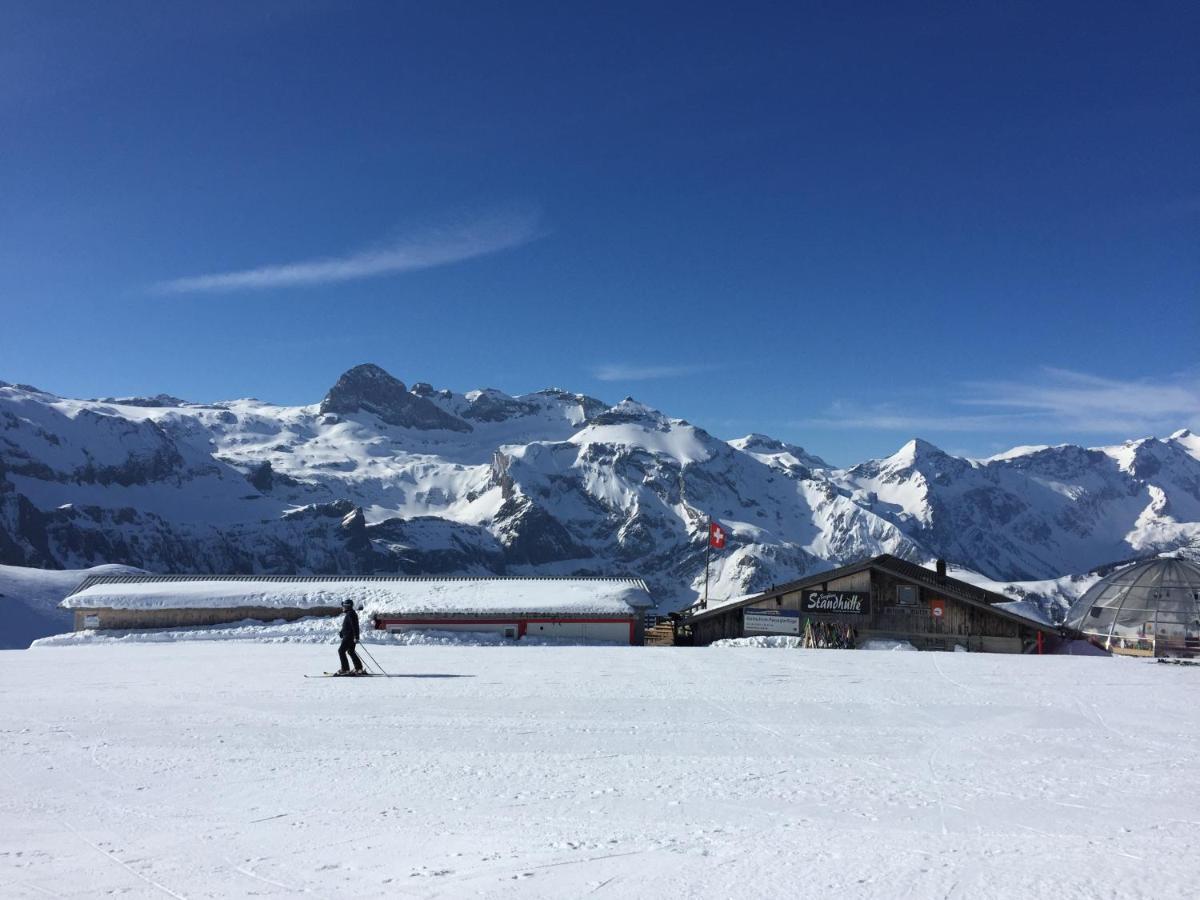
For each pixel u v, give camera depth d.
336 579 66.44
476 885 9.15
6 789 13.91
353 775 14.75
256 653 41.31
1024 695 25.09
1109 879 9.11
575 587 63.25
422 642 53.28
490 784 14.06
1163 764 15.71
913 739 18.14
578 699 23.83
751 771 15.02
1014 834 11.10
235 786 14.02
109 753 16.64
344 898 8.85
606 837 11.00
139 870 9.88
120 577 65.25
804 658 37.91
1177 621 57.94
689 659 37.19
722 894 8.73
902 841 10.77
